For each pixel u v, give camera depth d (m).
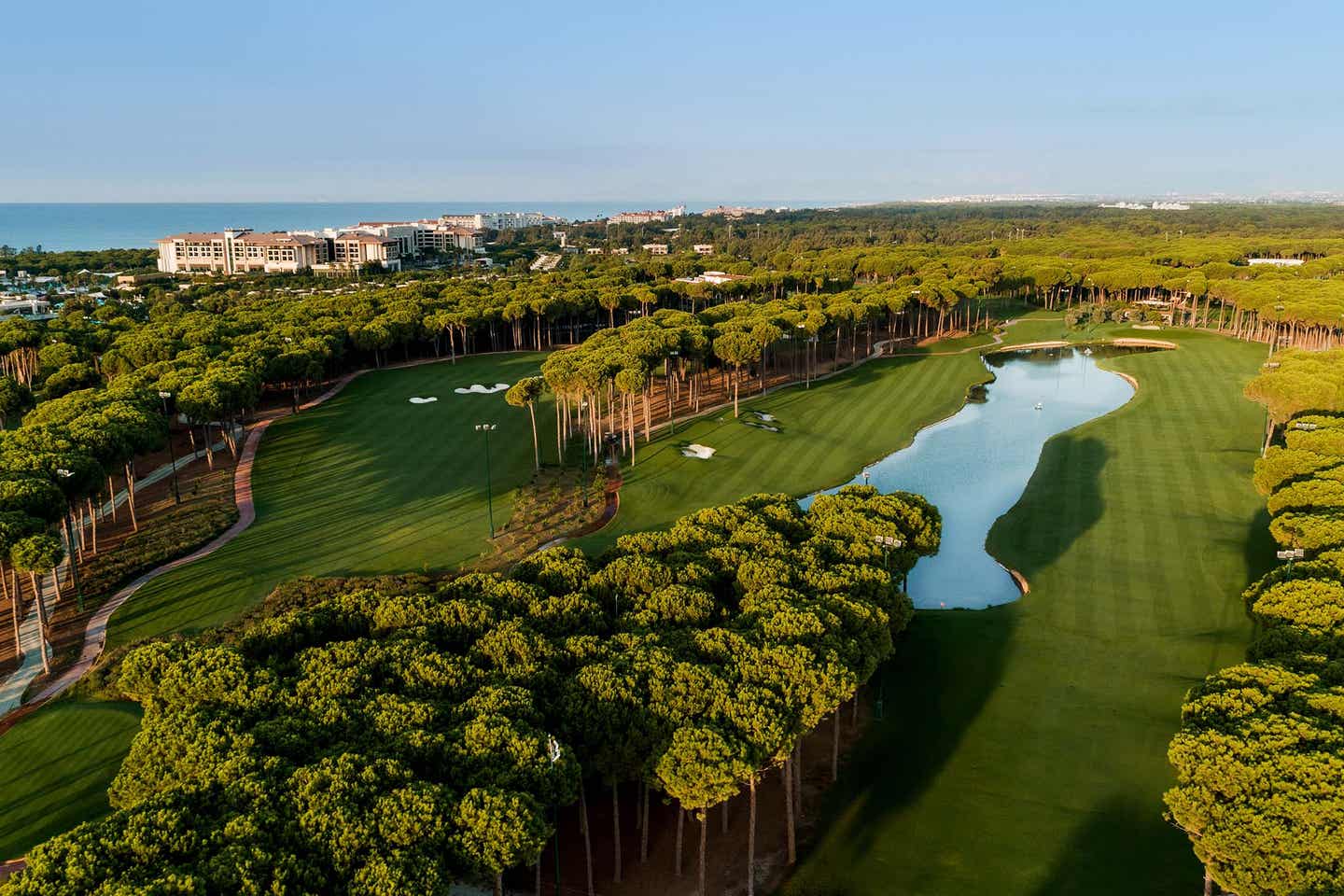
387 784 28.39
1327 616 38.16
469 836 26.84
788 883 33.88
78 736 41.28
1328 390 75.50
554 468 85.06
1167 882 32.78
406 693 34.31
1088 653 50.28
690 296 176.38
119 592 58.28
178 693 34.41
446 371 130.75
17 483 52.22
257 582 58.97
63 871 24.81
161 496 77.12
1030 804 37.56
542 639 37.53
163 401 85.56
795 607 39.22
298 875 24.92
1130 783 38.59
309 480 81.00
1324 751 27.92
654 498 76.50
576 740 33.09
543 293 160.88
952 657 50.06
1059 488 78.88
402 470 83.62
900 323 171.62
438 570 61.06
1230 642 50.72
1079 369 139.00
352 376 127.88
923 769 40.38
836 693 34.97
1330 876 25.52
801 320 125.06
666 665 35.16
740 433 96.12
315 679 34.44
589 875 32.91
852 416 106.38
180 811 26.72
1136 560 63.25
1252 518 69.81
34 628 53.44
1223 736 29.45
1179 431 94.94
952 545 69.62
